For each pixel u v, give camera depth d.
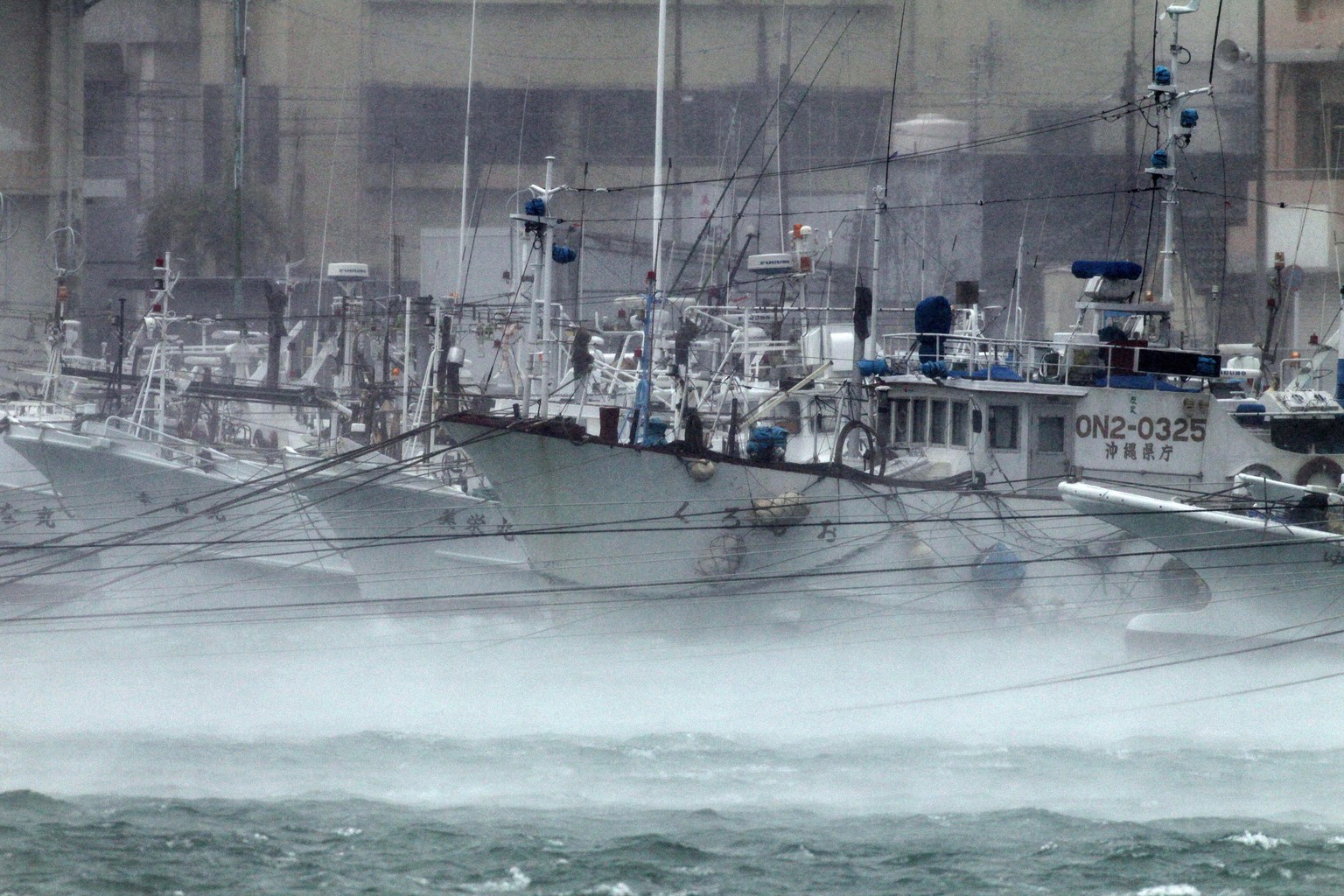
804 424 111.50
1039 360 107.75
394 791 78.38
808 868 67.56
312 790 78.25
